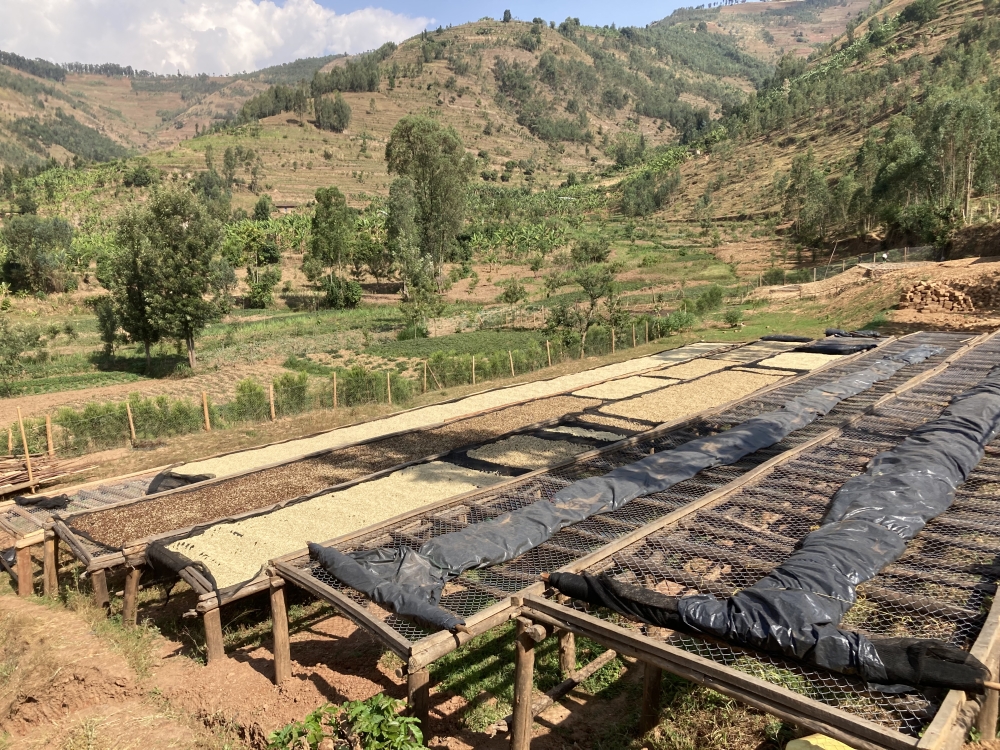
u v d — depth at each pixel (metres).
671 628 5.36
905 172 50.88
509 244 79.62
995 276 28.86
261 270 65.06
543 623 5.61
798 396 14.95
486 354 30.25
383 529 8.38
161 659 8.01
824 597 5.49
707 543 7.23
